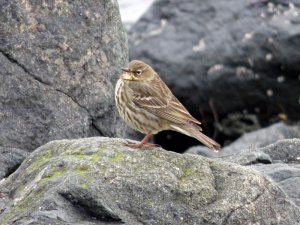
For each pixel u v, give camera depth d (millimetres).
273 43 20906
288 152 14648
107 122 15969
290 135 20188
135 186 10828
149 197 10797
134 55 21531
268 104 21250
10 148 14492
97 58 15875
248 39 21078
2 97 15234
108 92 15938
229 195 11039
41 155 12047
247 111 21375
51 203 10484
